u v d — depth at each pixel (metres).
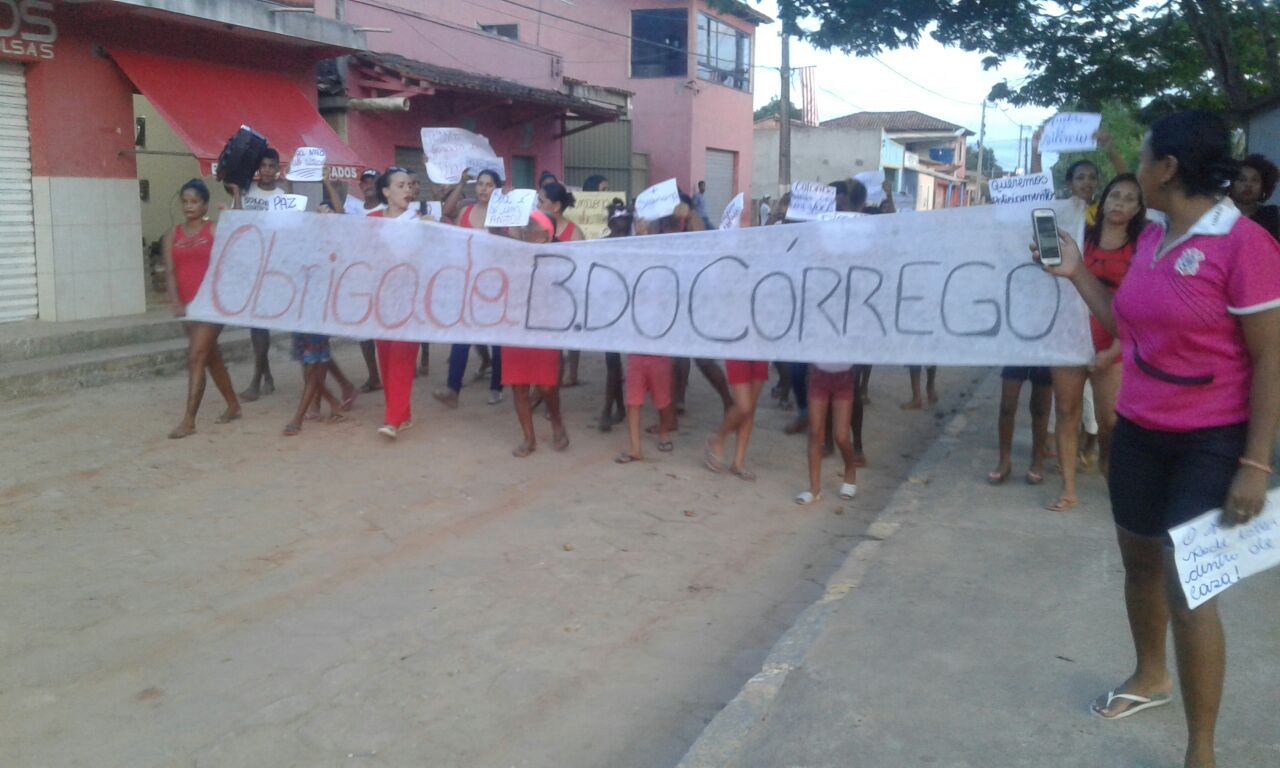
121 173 11.65
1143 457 3.29
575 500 6.79
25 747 3.76
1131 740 3.53
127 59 11.60
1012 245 5.98
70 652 4.48
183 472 7.06
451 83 16.52
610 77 29.05
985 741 3.56
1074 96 12.34
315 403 8.61
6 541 5.75
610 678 4.44
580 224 13.42
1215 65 10.84
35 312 11.08
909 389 11.26
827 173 39.38
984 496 6.63
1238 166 3.00
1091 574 5.15
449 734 3.95
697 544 6.11
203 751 3.77
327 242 7.71
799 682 4.03
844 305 6.43
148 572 5.36
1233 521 2.98
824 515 6.75
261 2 12.74
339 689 4.25
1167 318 3.06
